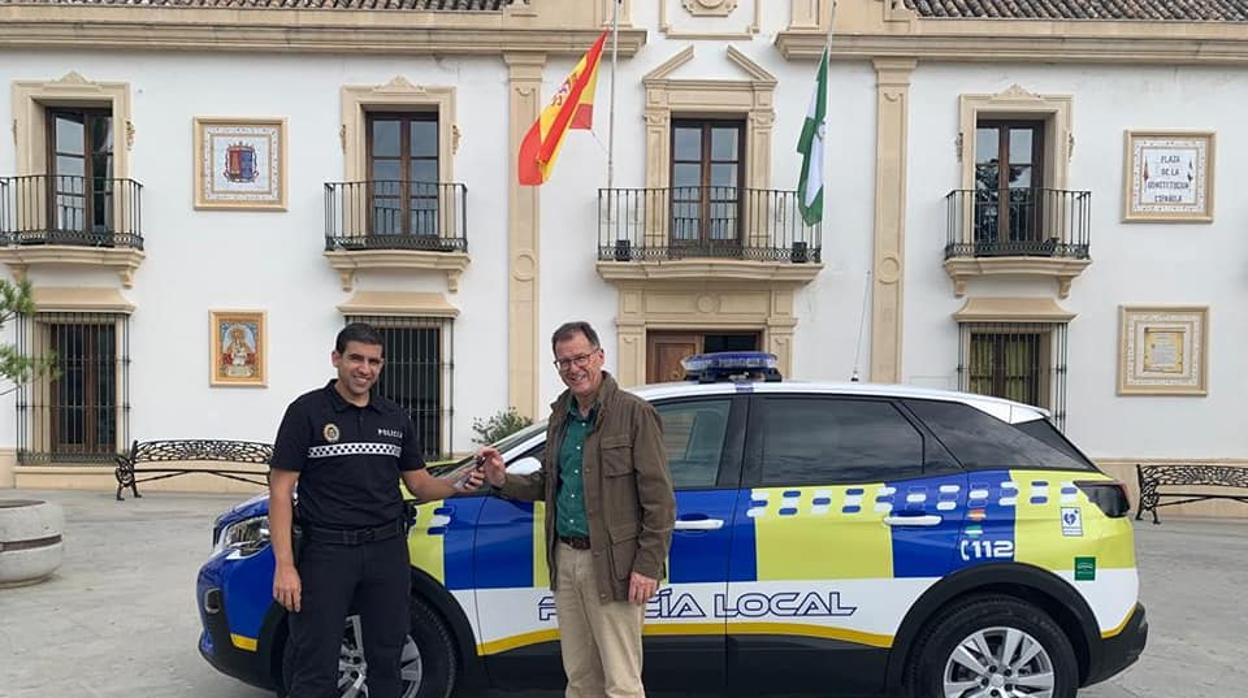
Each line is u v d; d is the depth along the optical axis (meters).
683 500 3.77
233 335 11.24
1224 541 9.16
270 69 11.15
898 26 11.06
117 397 11.23
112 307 11.07
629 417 3.28
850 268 11.24
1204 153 11.24
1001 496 3.84
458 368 11.23
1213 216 11.23
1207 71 11.23
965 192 11.14
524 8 10.99
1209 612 6.26
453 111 11.13
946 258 11.14
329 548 3.36
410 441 3.59
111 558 7.52
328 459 3.37
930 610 3.77
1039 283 11.20
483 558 3.80
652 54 11.16
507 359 11.23
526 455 3.91
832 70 11.20
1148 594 6.79
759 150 11.19
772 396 4.00
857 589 3.76
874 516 3.79
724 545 3.75
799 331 11.22
